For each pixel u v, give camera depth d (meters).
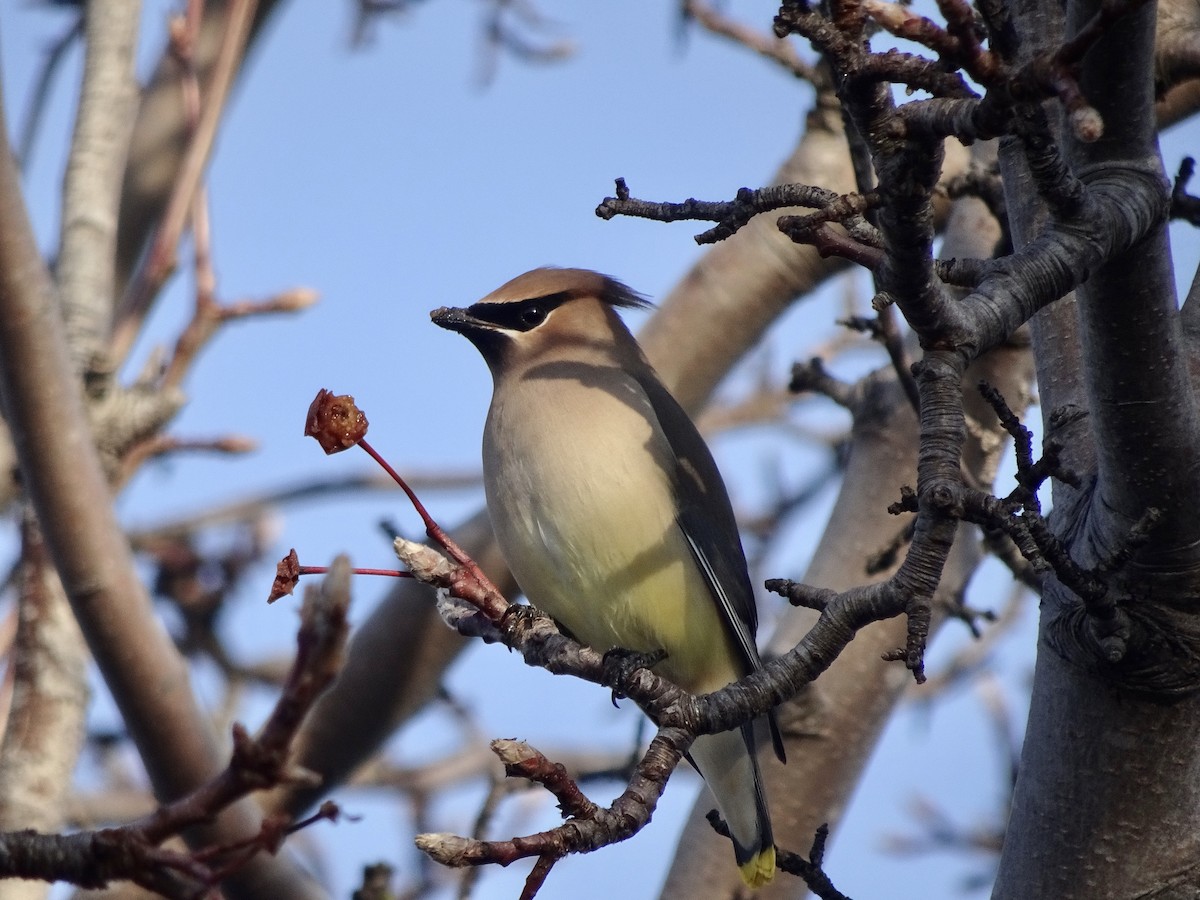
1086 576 5.99
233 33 9.85
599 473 9.37
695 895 9.77
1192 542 6.27
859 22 4.79
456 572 6.41
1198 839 6.68
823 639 5.60
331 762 10.41
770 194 5.48
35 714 9.13
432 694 10.54
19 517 10.54
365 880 9.14
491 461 9.70
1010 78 4.57
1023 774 7.00
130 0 11.10
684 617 9.55
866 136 5.01
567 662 6.50
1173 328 6.03
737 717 5.70
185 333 9.65
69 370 8.84
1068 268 5.69
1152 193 5.89
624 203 5.71
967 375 10.16
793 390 11.23
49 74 11.99
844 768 10.24
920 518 5.43
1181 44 8.63
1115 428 6.17
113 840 4.27
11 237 8.59
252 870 8.80
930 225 5.10
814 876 7.36
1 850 4.27
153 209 13.01
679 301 11.95
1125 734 6.63
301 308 9.77
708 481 9.97
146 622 8.88
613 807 5.44
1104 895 6.72
